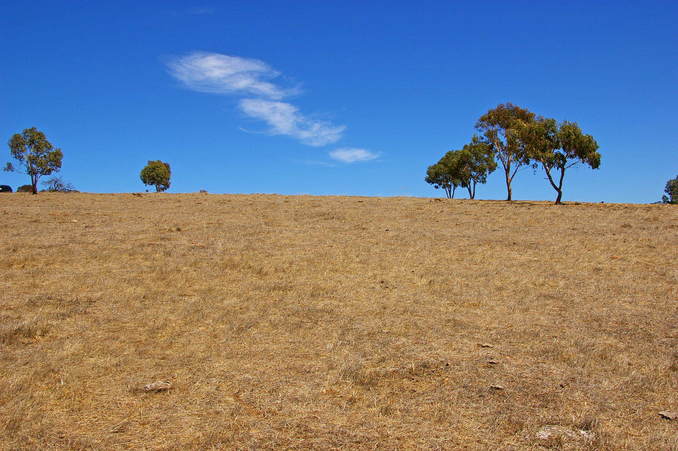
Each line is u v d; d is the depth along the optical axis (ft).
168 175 256.11
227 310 30.60
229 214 87.86
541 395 18.74
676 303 32.40
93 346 24.02
